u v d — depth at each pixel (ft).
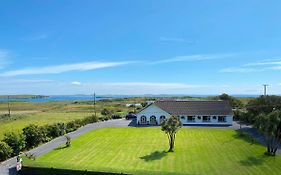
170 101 290.56
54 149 161.38
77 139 191.83
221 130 222.89
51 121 295.48
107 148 161.17
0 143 140.05
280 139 148.36
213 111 269.44
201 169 117.39
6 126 261.65
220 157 137.08
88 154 147.13
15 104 639.76
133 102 602.85
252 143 168.25
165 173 99.76
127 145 168.66
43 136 184.14
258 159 132.46
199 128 236.02
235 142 172.45
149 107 268.00
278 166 120.98
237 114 299.17
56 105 586.86
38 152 154.51
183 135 200.23
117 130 229.25
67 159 136.87
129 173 101.71
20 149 151.64
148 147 162.09
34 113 400.88
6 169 122.01
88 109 453.99
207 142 173.99
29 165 113.19
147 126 252.21
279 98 234.79
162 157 138.31
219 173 111.86
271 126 139.33
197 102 283.59
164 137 193.26
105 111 358.23
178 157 138.10
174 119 153.79
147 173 100.48
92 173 106.01
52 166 111.34
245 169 117.19
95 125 265.34
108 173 104.06
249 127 238.48
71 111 428.56
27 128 170.30
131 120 304.91
